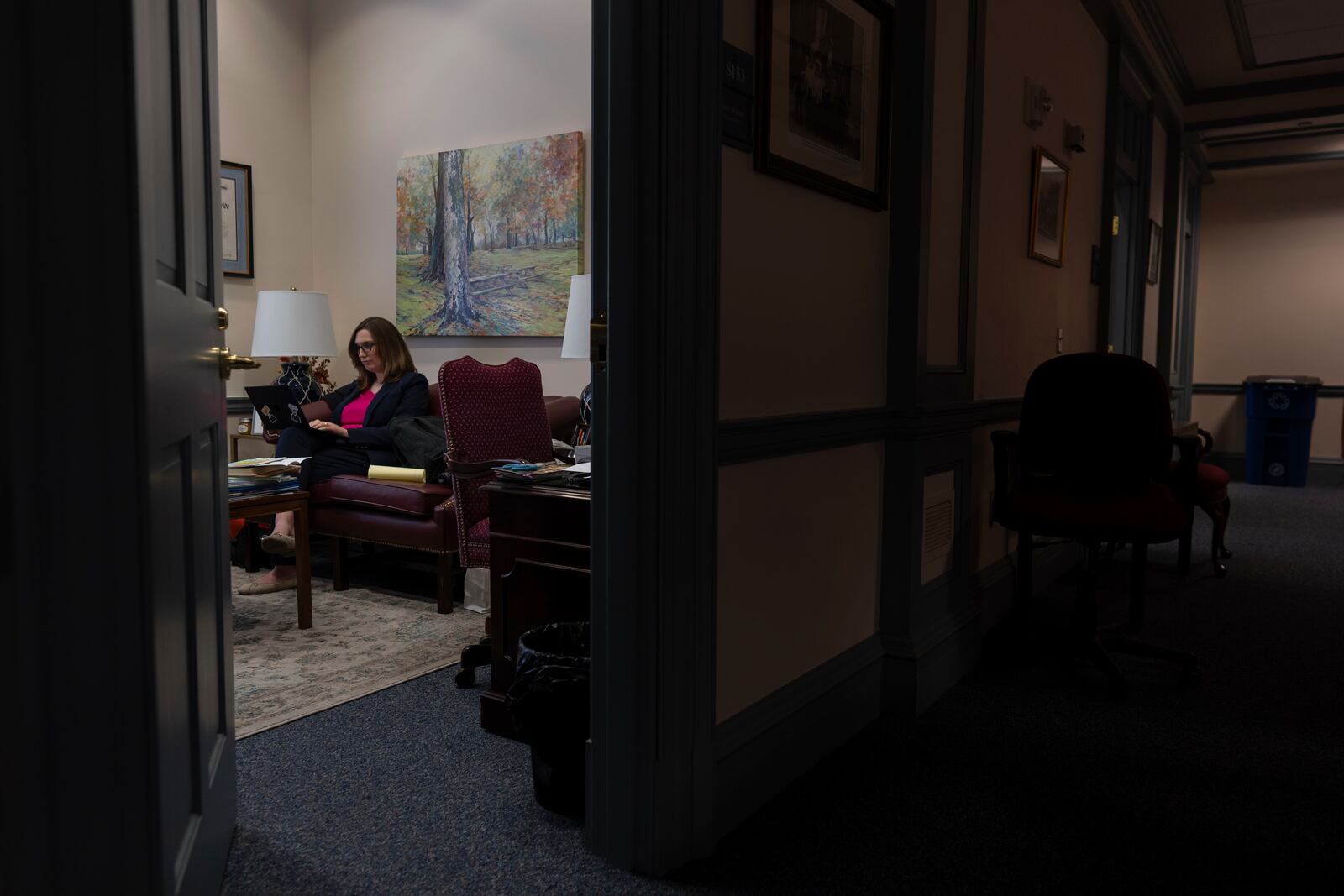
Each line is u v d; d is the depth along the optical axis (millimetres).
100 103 845
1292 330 7039
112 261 861
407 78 4246
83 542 860
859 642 2100
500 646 1995
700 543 1465
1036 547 3428
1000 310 2902
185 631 1158
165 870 940
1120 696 2281
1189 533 3695
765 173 1627
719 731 1589
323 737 1951
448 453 2758
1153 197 5375
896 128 2104
